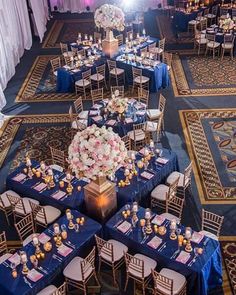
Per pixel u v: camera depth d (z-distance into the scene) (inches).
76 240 304.0
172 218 329.7
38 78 620.1
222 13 734.5
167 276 282.5
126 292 304.5
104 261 309.0
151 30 773.9
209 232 327.3
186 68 619.5
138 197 344.8
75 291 305.6
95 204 328.2
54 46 733.9
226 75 592.7
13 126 503.2
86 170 290.4
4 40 604.1
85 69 565.3
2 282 277.3
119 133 428.8
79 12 887.7
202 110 511.2
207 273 283.7
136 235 304.3
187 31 750.5
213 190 388.8
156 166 367.6
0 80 580.7
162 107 466.0
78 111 520.7
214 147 444.8
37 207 337.7
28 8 748.6
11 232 358.3
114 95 451.8
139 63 564.1
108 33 580.4
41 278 278.2
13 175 373.4
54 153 415.2
